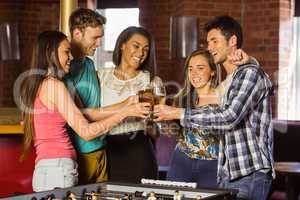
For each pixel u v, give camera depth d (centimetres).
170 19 662
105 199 247
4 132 390
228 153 285
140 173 350
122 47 349
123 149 351
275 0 686
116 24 766
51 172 295
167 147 518
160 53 737
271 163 286
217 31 295
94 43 342
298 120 654
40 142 300
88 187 262
